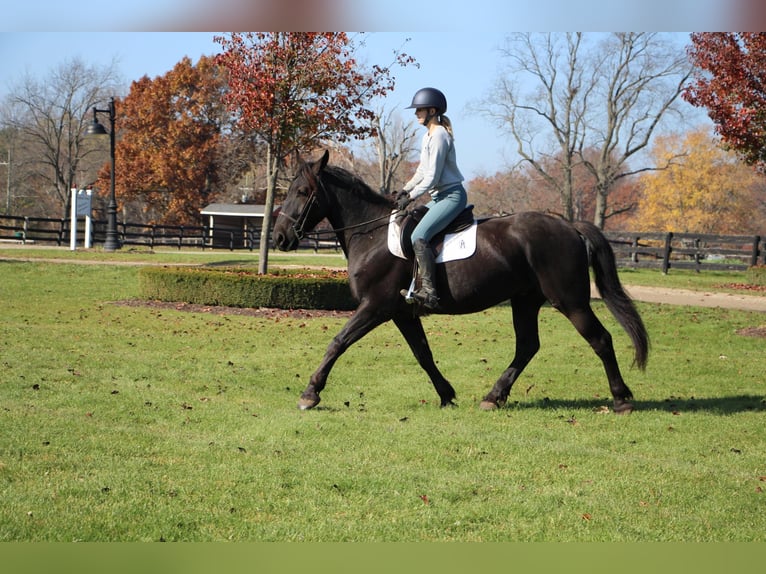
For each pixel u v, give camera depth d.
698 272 33.69
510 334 14.73
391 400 8.85
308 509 5.15
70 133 61.00
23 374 9.28
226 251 42.78
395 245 7.93
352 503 5.27
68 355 10.78
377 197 8.28
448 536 4.81
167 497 5.27
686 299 21.31
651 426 7.68
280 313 16.84
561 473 6.02
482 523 5.02
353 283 8.20
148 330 14.12
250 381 9.77
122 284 22.22
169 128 66.12
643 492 5.64
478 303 7.90
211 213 56.94
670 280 27.81
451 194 7.84
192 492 5.38
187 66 67.69
